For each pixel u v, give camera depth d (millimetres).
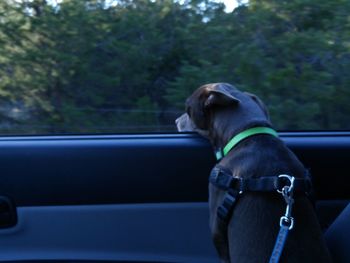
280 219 1765
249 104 2000
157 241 1997
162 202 2000
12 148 1985
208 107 2004
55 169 1987
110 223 1994
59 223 1991
